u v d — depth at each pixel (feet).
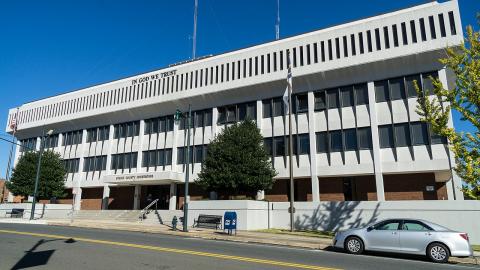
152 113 139.74
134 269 30.37
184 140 130.11
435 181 96.78
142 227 81.05
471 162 52.13
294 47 111.86
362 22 103.76
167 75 135.44
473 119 53.21
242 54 120.57
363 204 79.51
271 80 112.78
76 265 31.91
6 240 49.55
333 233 76.54
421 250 42.80
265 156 95.04
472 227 68.90
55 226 79.97
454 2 92.43
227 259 36.40
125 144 144.56
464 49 56.18
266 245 52.65
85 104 156.04
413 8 98.58
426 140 92.58
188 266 32.07
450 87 104.99
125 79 147.13
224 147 93.50
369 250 45.75
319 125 106.63
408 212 74.79
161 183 129.18
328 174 101.96
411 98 96.02
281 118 112.98
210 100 126.00
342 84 105.50
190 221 90.94
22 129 175.73
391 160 95.20
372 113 99.40
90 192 153.28
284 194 110.22
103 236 56.85
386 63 98.58
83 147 155.84
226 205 86.48
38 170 114.01
